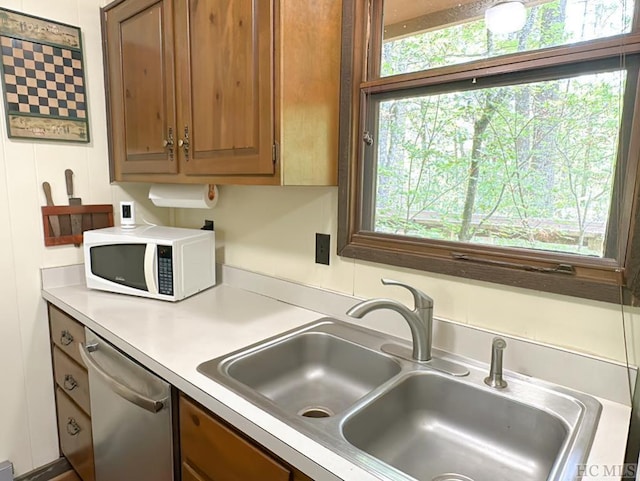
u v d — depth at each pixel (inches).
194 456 38.8
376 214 51.6
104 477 56.7
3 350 64.3
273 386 46.7
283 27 42.4
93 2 68.7
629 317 34.6
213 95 50.2
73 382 61.8
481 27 41.2
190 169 55.3
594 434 30.6
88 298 62.4
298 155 45.9
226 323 52.6
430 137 46.0
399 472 26.1
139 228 69.1
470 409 38.5
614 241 35.6
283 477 29.9
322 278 57.4
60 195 67.9
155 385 42.2
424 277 47.0
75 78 67.7
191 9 51.2
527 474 34.3
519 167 40.4
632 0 33.1
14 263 64.1
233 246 70.9
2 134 61.1
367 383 46.4
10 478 66.6
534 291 39.4
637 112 33.3
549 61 36.8
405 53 46.9
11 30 60.4
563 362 37.6
